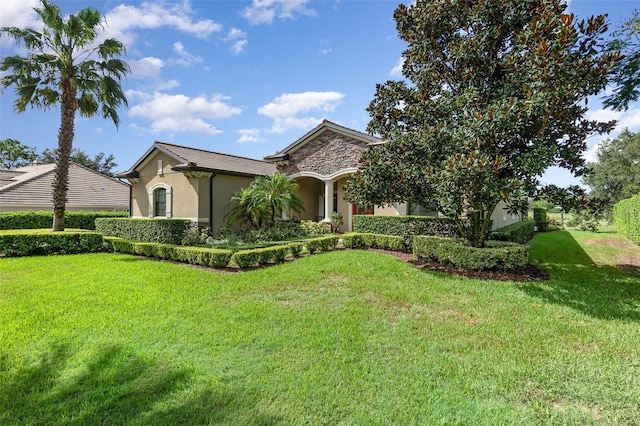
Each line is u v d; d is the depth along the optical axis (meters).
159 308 5.52
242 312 5.30
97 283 7.20
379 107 9.64
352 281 7.32
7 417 2.79
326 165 16.34
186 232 13.45
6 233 11.87
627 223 15.77
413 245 9.95
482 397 3.08
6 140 38.88
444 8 8.36
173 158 15.93
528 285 6.99
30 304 5.71
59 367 3.61
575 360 3.79
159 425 2.68
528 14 7.55
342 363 3.68
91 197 23.77
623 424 2.72
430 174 7.37
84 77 13.12
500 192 6.42
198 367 3.59
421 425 2.68
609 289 6.80
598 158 27.88
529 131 7.61
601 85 6.16
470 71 8.34
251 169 18.77
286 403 2.96
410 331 4.59
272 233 14.47
